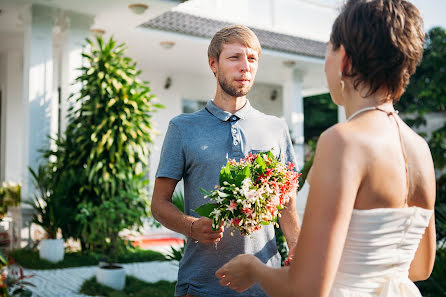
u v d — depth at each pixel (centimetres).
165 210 178
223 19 991
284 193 156
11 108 979
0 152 1020
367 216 100
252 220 148
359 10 104
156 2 676
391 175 102
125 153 673
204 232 158
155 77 1063
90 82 667
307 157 1399
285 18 1109
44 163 700
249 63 185
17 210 677
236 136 184
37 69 699
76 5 691
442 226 428
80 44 727
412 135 113
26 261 580
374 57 102
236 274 116
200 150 182
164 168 185
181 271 185
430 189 111
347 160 98
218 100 193
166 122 1070
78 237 664
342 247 96
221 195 149
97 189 637
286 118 1105
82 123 671
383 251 103
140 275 573
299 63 1034
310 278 94
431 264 125
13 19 769
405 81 108
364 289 103
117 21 762
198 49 920
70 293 471
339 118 1295
